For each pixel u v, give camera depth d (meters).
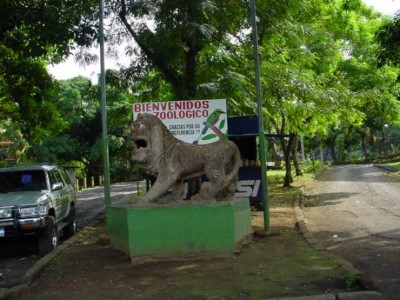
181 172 9.01
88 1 12.91
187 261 8.41
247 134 14.99
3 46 16.62
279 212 15.04
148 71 14.60
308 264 7.91
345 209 15.89
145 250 8.54
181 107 11.66
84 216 18.36
